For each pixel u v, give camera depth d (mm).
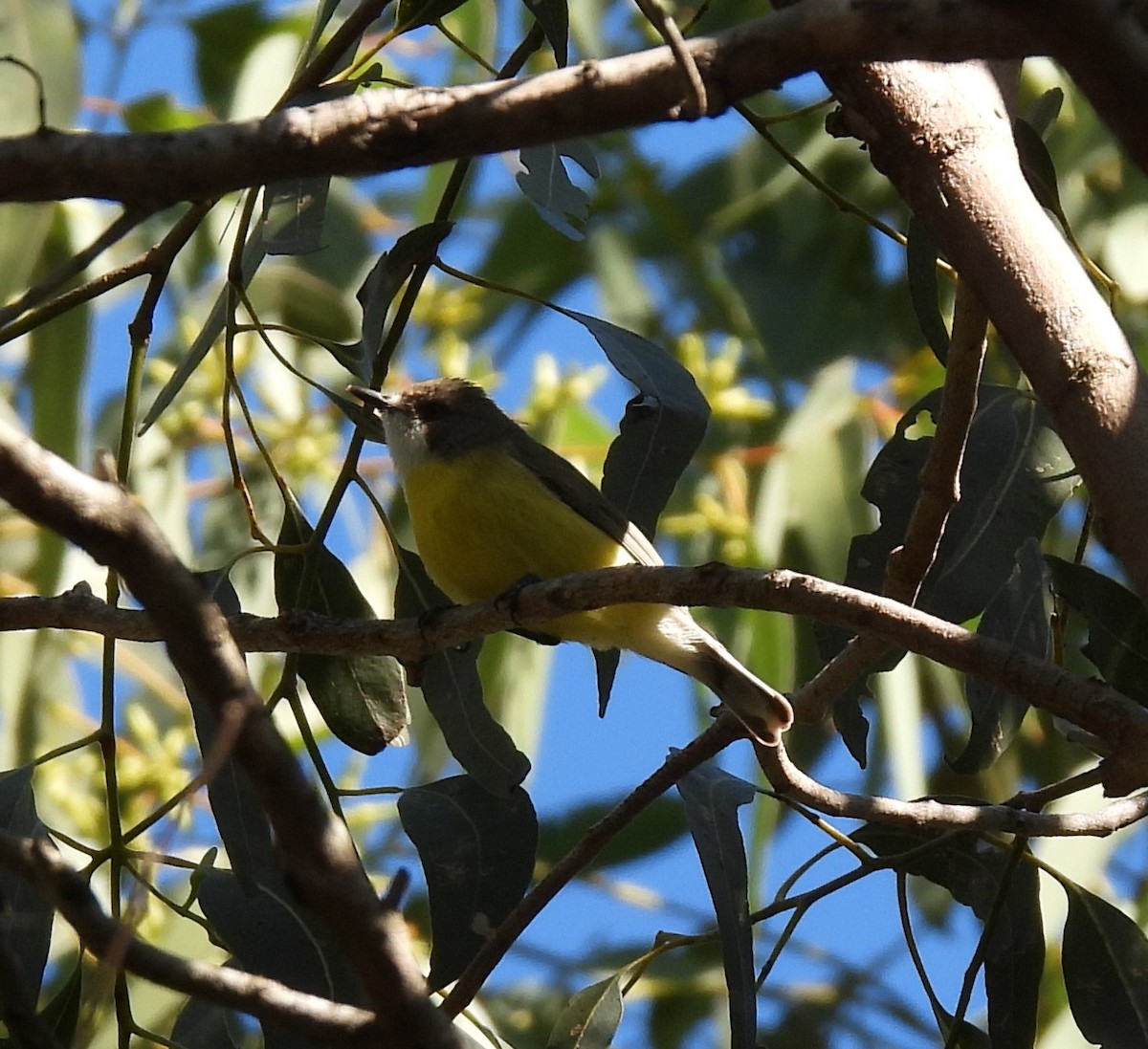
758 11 14547
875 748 14305
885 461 8734
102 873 11477
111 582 8016
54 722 12867
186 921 10875
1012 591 8508
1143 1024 8516
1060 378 6285
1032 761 14297
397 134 5258
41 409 12305
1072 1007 8625
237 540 12883
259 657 12914
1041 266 6465
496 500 10172
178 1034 8289
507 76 8570
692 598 6879
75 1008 7930
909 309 15359
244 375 13781
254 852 8023
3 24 9938
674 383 8398
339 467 13305
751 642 12602
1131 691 8445
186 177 5258
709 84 5273
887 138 6797
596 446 13562
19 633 12555
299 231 8547
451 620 7859
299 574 8992
